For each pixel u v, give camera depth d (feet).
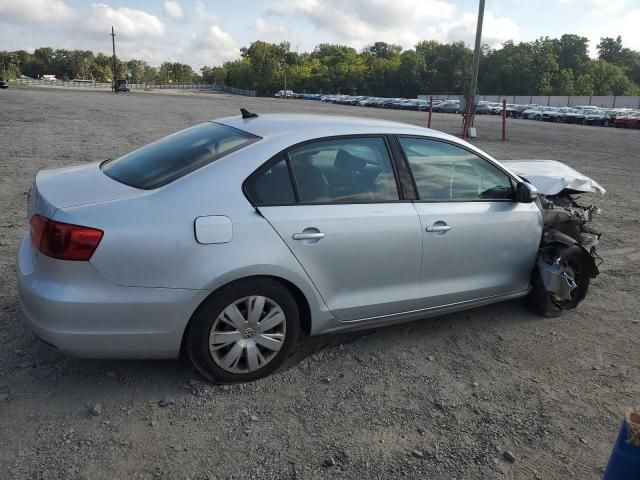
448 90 395.96
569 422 10.81
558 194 18.70
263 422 10.15
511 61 364.38
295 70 427.74
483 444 9.96
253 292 10.79
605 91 363.76
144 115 86.63
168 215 10.03
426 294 13.14
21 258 10.83
